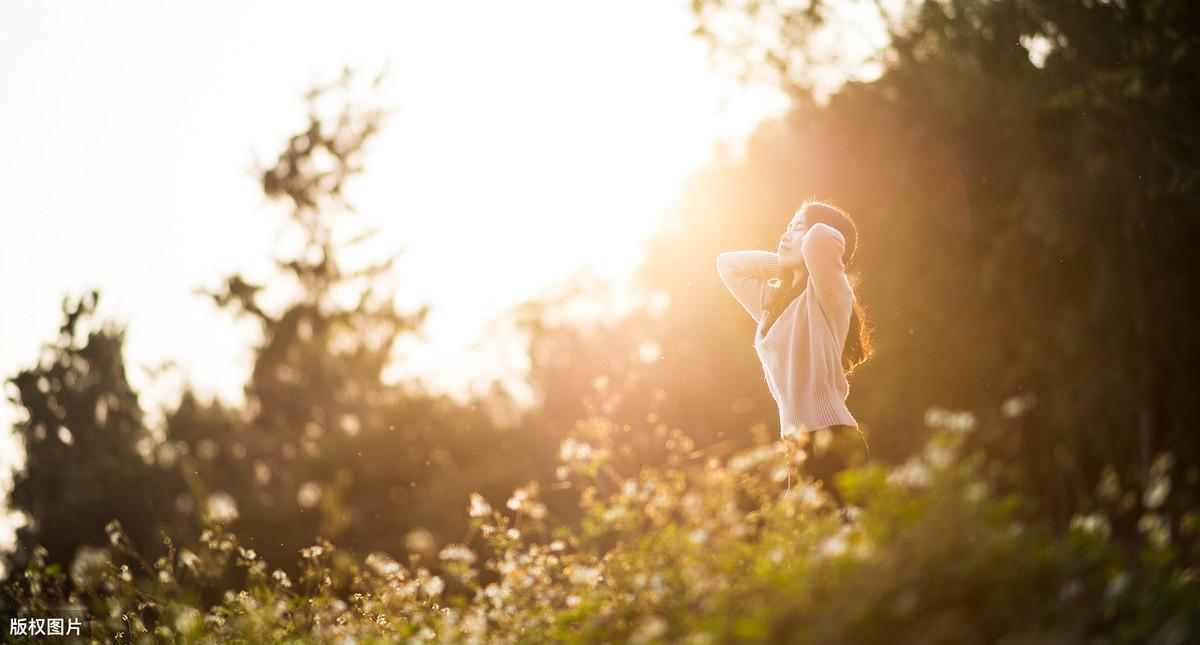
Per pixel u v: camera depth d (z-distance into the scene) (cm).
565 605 477
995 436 362
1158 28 1567
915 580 277
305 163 3130
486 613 508
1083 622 261
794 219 543
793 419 496
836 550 305
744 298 587
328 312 3012
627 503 411
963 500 290
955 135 2159
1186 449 1812
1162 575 285
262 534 2330
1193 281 1872
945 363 2169
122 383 2419
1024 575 277
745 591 330
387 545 2444
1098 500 322
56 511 2111
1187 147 1669
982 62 1964
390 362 2955
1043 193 1955
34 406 2305
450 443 2770
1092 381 1938
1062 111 1872
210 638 556
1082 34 1734
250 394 2828
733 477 381
